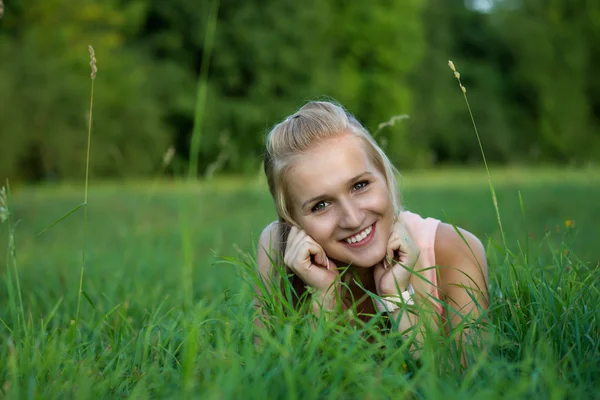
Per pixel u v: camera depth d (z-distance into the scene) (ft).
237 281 8.19
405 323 6.72
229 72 93.40
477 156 124.16
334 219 6.86
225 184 68.23
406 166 114.73
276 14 95.45
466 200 36.19
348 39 110.73
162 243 19.33
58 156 72.08
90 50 7.45
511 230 20.45
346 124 7.01
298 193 6.89
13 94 68.54
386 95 110.63
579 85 129.29
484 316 6.25
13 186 65.72
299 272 6.96
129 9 87.56
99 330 7.57
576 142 127.85
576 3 131.75
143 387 5.39
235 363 4.87
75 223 30.53
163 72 89.76
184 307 9.50
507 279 7.23
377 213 6.86
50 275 14.26
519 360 5.63
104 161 77.05
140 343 6.61
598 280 7.02
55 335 6.85
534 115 131.54
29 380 5.22
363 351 5.59
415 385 4.99
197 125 9.14
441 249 7.36
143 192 54.03
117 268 14.94
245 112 91.61
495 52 132.87
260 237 7.86
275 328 5.96
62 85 73.97
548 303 6.22
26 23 80.23
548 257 10.71
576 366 5.18
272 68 95.14
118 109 81.20
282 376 4.99
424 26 125.29
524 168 111.55
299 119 7.02
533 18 133.28
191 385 4.96
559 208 28.84
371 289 7.57
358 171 6.76
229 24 93.71
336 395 4.70
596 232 19.13
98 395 5.44
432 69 122.31
